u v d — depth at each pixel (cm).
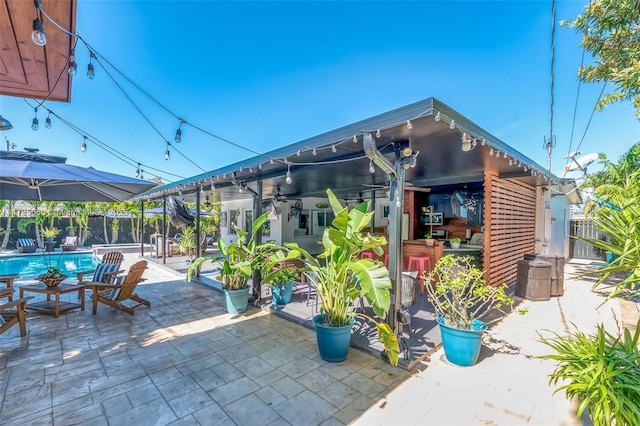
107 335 436
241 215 1491
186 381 313
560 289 643
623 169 963
